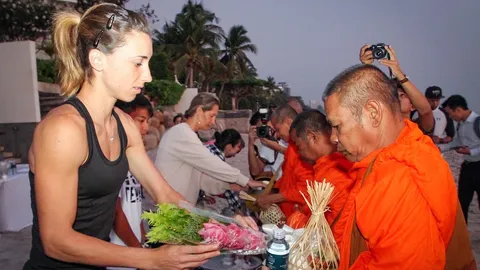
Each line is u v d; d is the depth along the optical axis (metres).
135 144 1.59
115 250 1.19
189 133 2.72
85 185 1.24
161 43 40.16
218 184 2.86
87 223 1.31
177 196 1.64
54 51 1.27
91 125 1.22
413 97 2.48
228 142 3.66
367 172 1.20
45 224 1.15
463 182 4.30
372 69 1.25
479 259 3.79
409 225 1.07
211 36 40.19
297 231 1.55
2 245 4.33
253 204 2.54
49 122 1.16
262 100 45.94
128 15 1.21
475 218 5.09
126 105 2.22
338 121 1.23
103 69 1.21
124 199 2.20
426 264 1.06
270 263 1.32
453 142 4.44
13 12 11.26
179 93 23.09
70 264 1.33
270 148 3.52
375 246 1.12
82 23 1.21
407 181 1.10
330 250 1.32
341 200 1.62
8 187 4.72
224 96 46.88
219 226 1.35
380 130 1.20
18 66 9.09
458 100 4.27
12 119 9.16
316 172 1.88
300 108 4.01
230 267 1.82
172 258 1.18
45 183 1.14
